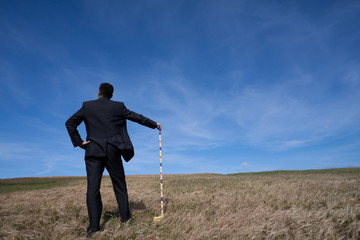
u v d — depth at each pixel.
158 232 2.87
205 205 4.49
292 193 5.64
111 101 3.50
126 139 3.42
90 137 3.22
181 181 13.09
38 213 4.17
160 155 3.89
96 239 2.76
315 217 3.19
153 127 3.82
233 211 3.99
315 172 18.25
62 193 7.56
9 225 3.33
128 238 2.77
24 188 11.34
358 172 16.11
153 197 6.05
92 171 3.14
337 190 6.08
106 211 4.20
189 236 2.73
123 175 3.38
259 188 7.30
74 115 3.30
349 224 2.97
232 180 12.59
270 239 2.67
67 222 3.50
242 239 2.67
